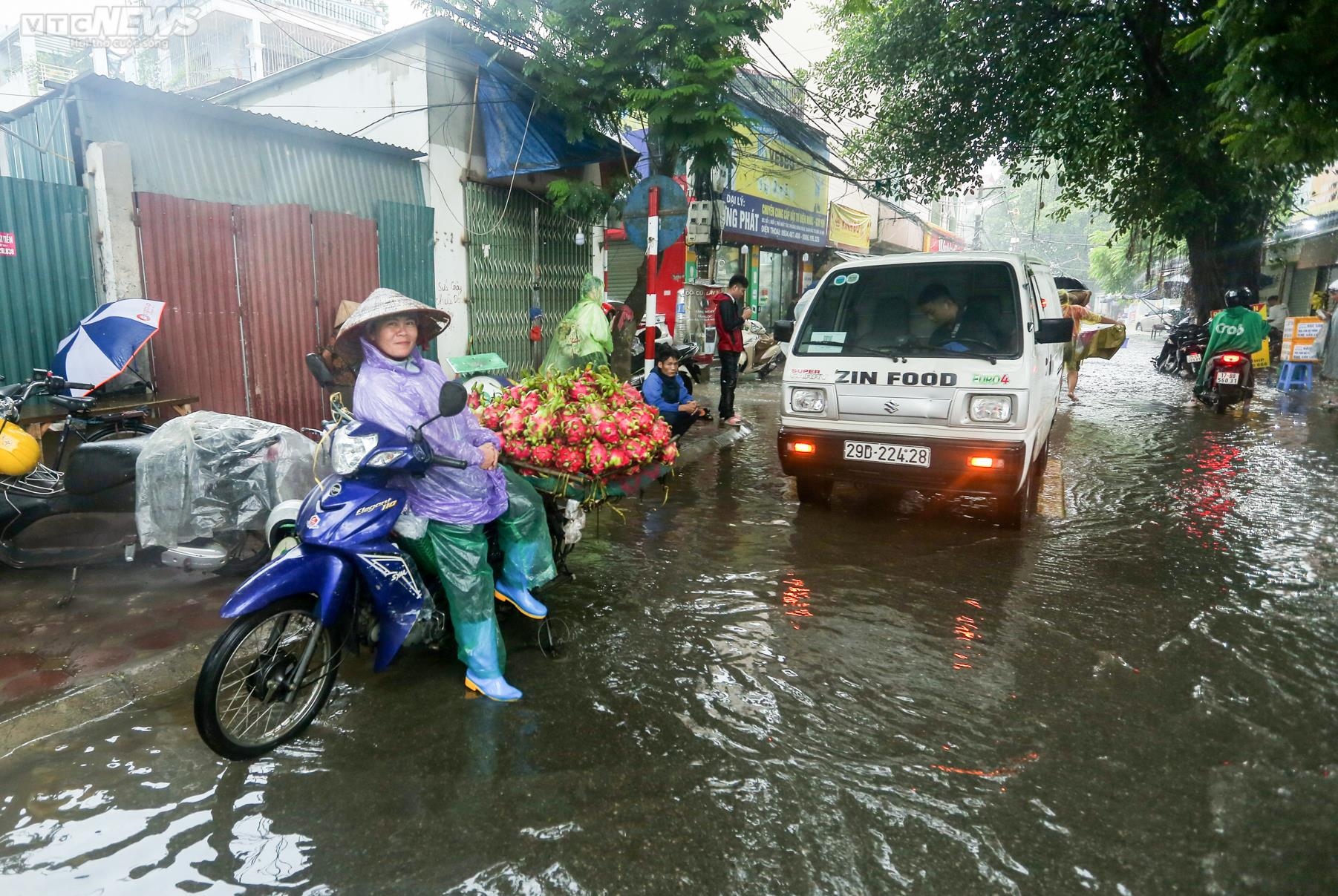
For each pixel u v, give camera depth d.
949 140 16.34
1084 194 16.92
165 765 2.74
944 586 4.52
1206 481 7.09
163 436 3.94
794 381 5.71
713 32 8.12
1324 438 9.18
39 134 6.64
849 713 3.13
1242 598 4.34
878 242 29.09
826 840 2.38
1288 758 2.82
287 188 7.38
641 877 2.23
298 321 7.25
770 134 18.75
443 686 3.33
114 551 4.07
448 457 2.88
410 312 2.80
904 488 5.50
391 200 8.24
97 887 2.18
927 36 15.56
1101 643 3.78
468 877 2.22
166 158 6.54
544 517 3.62
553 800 2.56
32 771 2.70
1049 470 7.52
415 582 3.00
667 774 2.71
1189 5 12.01
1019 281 5.39
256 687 2.81
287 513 3.69
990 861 2.29
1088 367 19.30
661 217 7.60
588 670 3.48
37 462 3.96
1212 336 11.27
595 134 9.18
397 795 2.59
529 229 9.90
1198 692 3.29
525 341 10.02
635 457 3.58
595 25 8.57
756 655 3.64
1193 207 13.56
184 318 6.39
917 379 5.29
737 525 5.72
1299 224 21.55
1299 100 5.18
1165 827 2.45
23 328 5.58
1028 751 2.87
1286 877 2.23
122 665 3.31
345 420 3.22
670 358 6.55
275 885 2.19
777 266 22.11
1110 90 12.80
